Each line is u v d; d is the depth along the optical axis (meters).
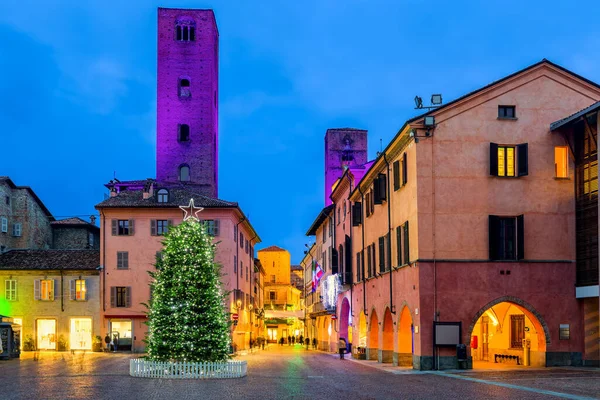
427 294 31.53
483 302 31.69
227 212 62.09
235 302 64.19
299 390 22.92
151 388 23.59
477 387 22.95
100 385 24.77
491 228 31.89
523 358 34.31
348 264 52.84
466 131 32.53
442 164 32.28
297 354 58.72
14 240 65.06
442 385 24.00
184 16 86.69
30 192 66.69
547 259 32.12
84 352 57.06
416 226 32.06
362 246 47.62
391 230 37.88
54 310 59.31
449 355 31.39
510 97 32.84
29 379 27.72
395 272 37.03
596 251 30.88
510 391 21.41
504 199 32.31
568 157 32.72
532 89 32.94
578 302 32.09
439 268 31.73
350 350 56.22
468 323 31.50
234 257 63.97
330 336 66.50
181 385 24.77
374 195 40.53
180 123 85.31
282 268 130.50
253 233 80.75
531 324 33.19
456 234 31.97
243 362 29.17
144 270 59.94
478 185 32.25
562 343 31.86
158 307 28.95
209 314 29.00
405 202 34.44
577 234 32.34
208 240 30.55
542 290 31.98
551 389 21.81
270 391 22.61
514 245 32.25
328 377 28.70
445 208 32.09
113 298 59.31
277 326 125.50
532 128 32.72
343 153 100.94
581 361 31.88
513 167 32.66
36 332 59.12
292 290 133.00
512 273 31.95
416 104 34.59
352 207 48.78
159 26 86.44
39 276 59.62
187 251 29.55
